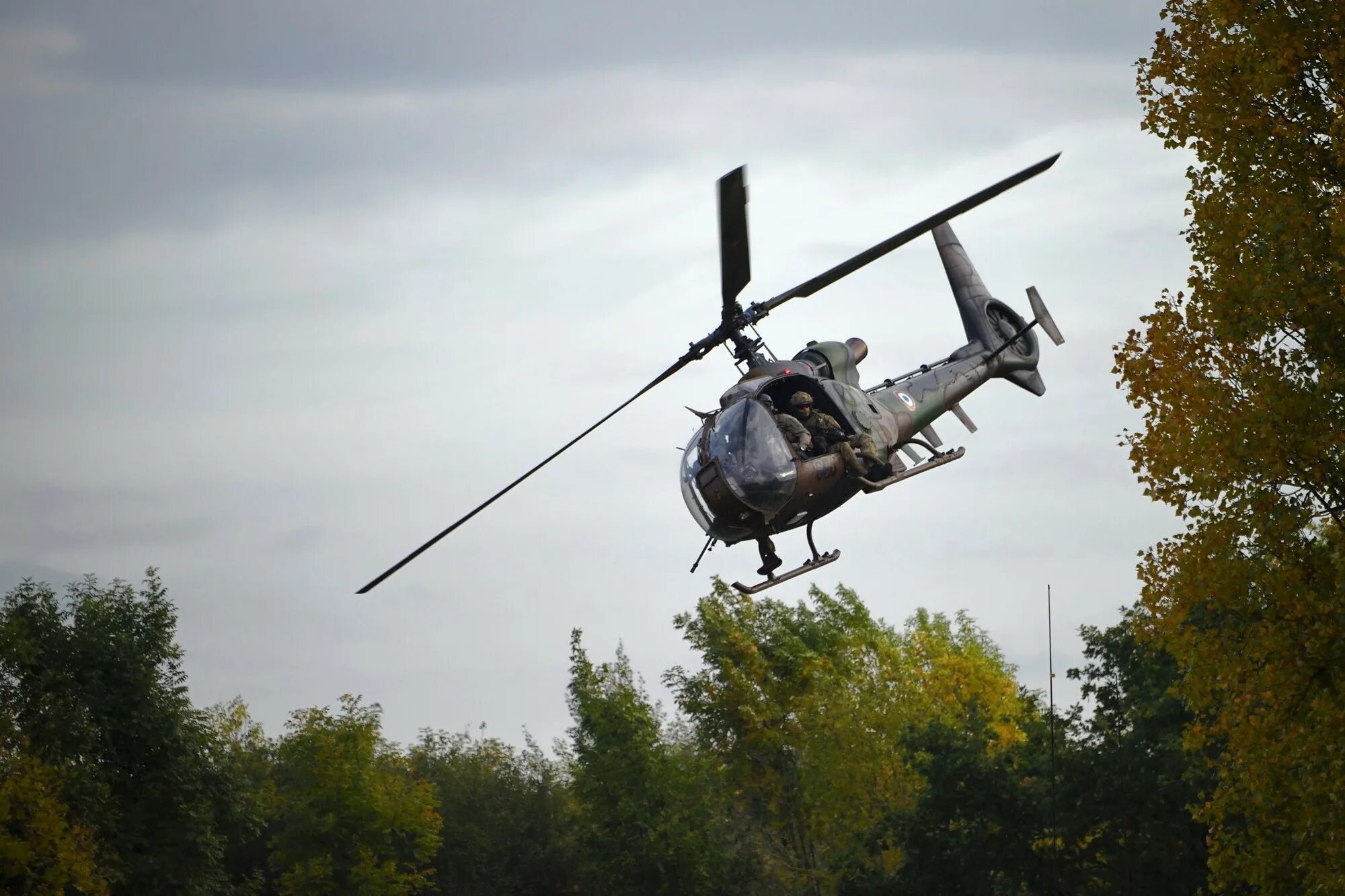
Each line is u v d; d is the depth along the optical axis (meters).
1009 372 113.88
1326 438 66.50
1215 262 71.19
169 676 184.25
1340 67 69.00
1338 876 63.97
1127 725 135.62
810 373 86.44
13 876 148.50
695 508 83.69
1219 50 72.31
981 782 138.25
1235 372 69.69
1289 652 67.25
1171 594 71.44
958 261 117.44
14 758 156.38
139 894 171.38
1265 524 68.00
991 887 136.50
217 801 184.50
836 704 199.75
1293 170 71.12
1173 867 124.19
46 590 179.50
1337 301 67.06
